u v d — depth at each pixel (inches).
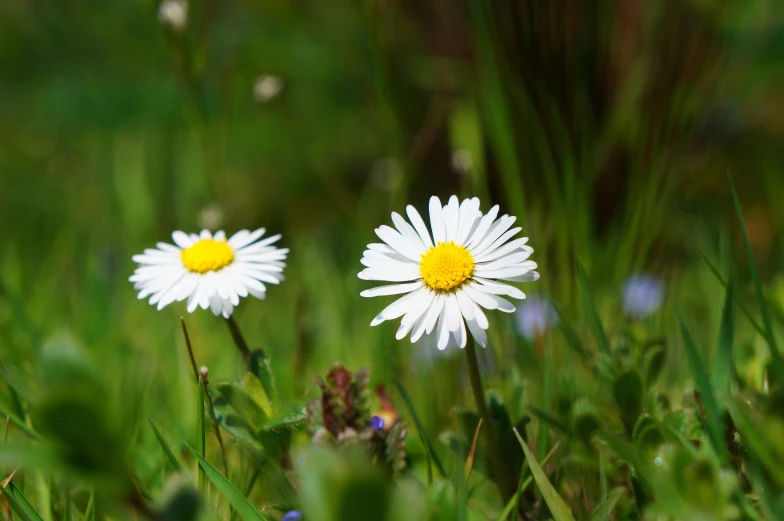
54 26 41.6
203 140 21.0
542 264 16.0
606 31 23.2
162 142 31.2
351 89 36.5
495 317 15.6
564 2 18.9
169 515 11.5
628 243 17.1
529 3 18.1
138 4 36.0
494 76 18.0
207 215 20.6
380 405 13.8
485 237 12.5
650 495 12.3
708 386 12.4
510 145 17.5
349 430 12.0
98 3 40.4
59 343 11.1
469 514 12.7
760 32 26.6
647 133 18.8
